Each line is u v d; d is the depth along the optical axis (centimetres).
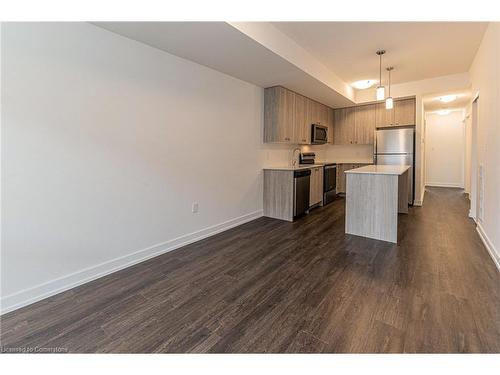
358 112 632
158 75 288
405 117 571
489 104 308
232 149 398
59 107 213
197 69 333
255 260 281
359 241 338
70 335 166
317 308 193
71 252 226
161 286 228
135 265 271
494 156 285
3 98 185
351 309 191
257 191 459
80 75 225
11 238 193
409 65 434
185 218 330
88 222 237
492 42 291
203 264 273
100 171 243
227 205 395
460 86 485
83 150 230
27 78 195
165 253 303
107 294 215
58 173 215
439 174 849
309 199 499
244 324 176
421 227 396
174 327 174
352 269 256
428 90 518
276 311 190
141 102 273
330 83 460
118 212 259
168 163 305
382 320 177
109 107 246
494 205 281
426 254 291
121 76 254
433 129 848
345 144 694
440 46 360
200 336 165
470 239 338
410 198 554
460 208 522
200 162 346
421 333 163
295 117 495
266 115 459
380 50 372
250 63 333
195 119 335
